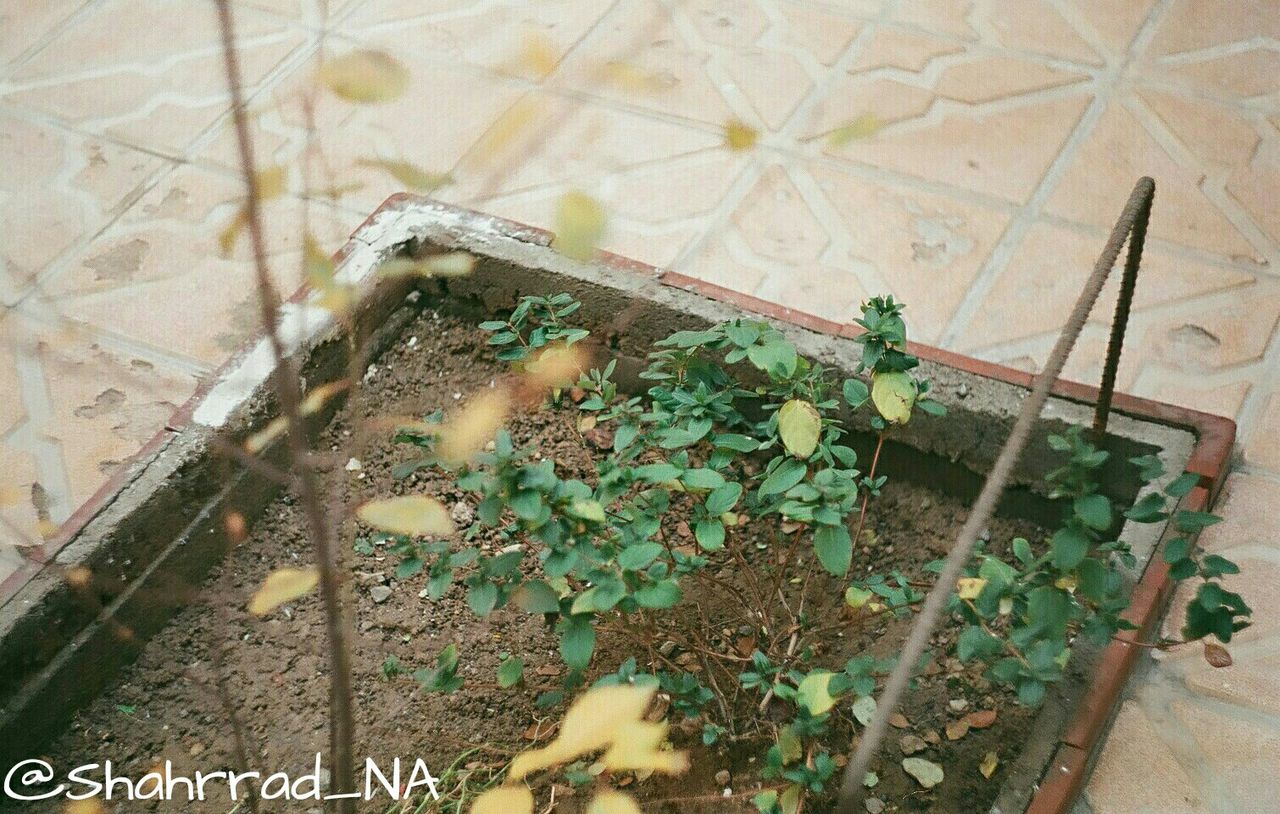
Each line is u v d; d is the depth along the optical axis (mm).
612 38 3531
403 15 3660
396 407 2580
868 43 3480
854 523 2383
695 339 2035
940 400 2314
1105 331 2686
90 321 2814
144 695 2154
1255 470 2398
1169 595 2176
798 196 3037
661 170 3121
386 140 3238
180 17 3705
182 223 3047
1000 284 2807
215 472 2268
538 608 1656
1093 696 1911
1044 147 3143
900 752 1986
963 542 1270
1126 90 3289
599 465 1755
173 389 2660
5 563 2318
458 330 2693
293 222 2998
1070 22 3516
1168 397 2551
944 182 3059
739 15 3594
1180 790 1945
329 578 1321
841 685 1642
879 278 2832
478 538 2336
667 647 2125
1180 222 2928
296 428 1274
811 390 2020
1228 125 3174
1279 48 3391
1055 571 1646
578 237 956
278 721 2102
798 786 1697
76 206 3115
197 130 3311
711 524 1742
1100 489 2301
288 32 3613
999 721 2014
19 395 2652
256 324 2775
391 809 1947
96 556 2113
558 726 2025
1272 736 1998
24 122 3365
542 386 2459
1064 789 1833
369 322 2602
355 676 2145
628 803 1132
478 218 2689
